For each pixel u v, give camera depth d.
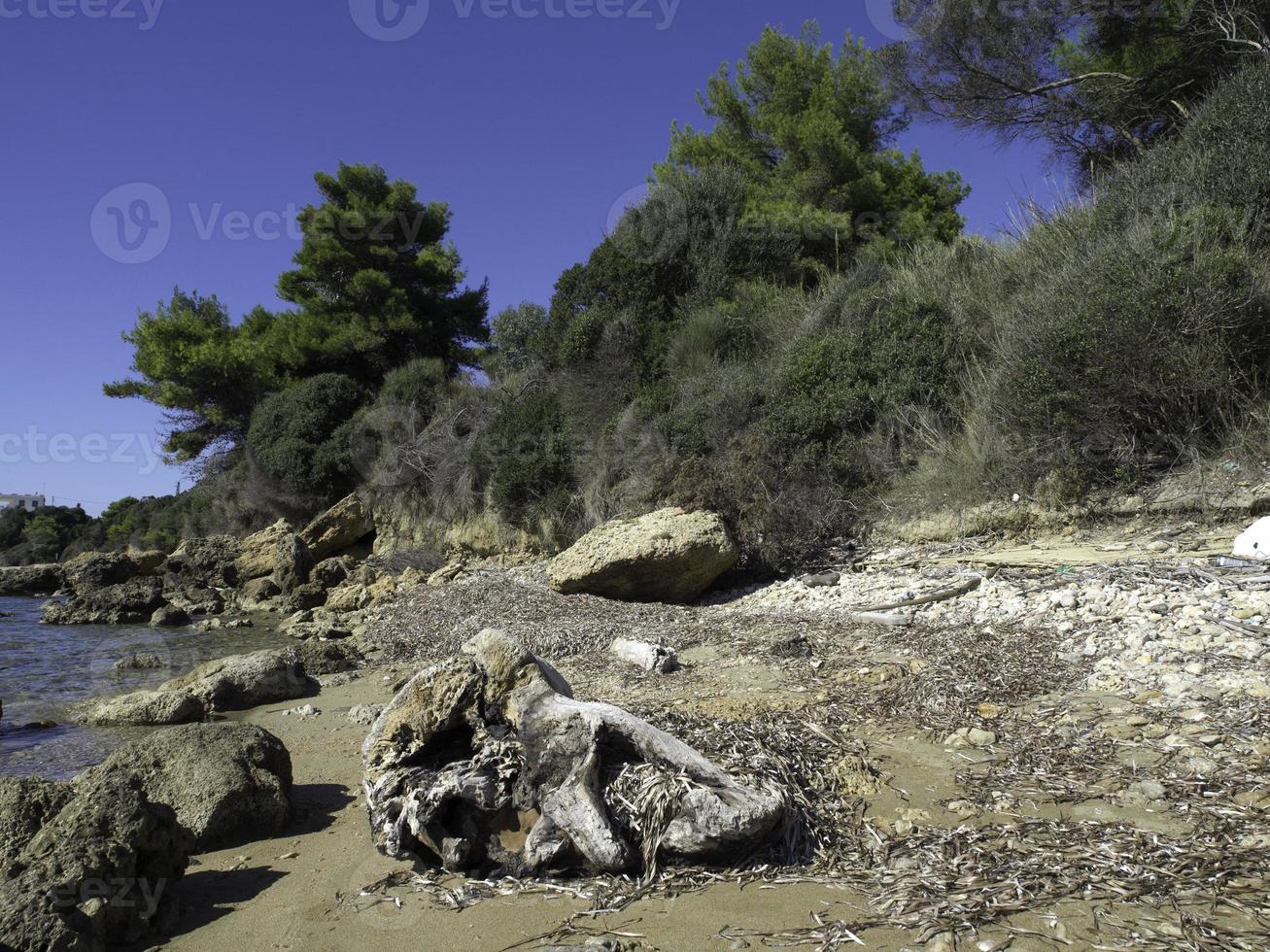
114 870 3.82
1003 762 4.87
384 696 9.05
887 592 9.72
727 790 3.99
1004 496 11.39
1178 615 6.74
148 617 18.00
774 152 22.92
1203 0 14.91
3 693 10.28
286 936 3.69
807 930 3.35
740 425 14.69
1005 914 3.33
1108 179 13.89
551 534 17.09
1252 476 9.49
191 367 28.62
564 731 4.18
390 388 24.66
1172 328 10.09
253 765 5.26
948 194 21.81
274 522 24.62
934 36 17.22
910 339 13.91
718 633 9.16
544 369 20.73
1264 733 4.66
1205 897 3.33
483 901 3.82
